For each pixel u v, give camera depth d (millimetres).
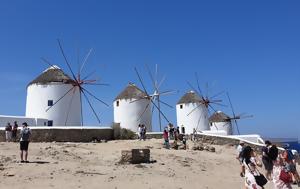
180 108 52062
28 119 33875
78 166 15781
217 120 59312
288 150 14594
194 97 51531
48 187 12000
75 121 37531
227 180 16000
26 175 13523
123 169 15711
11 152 18875
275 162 12578
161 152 22156
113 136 31344
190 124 50781
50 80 36938
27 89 38219
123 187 12633
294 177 14266
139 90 45156
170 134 30562
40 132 27531
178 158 20031
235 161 22156
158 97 45438
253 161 10367
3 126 31797
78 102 38062
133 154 17453
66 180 13109
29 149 20047
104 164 16797
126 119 43969
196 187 13672
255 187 10070
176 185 13586
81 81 38094
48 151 19641
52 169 14727
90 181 13172
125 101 44281
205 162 20234
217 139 33031
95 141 28625
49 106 36594
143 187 12820
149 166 16891
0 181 12531
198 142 31469
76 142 27484
